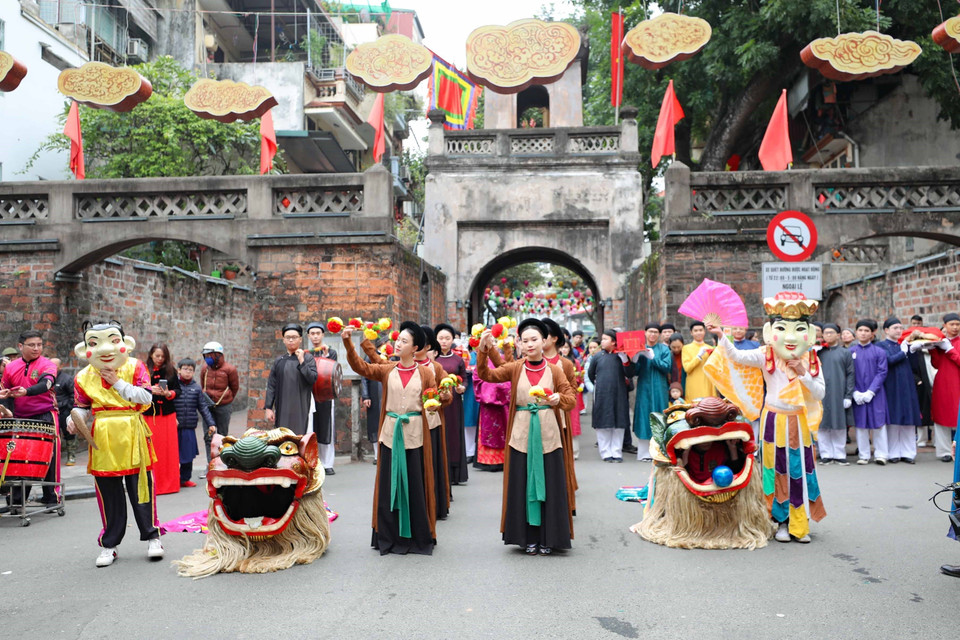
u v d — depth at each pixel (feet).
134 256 68.03
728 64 67.21
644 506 22.72
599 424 36.91
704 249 39.32
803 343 20.36
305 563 18.75
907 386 33.65
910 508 24.21
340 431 39.14
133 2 83.66
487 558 19.17
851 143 77.82
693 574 17.51
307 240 38.32
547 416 19.40
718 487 19.79
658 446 21.27
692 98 71.05
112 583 17.35
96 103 37.11
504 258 66.54
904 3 61.46
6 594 16.58
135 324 50.06
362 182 38.60
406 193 113.09
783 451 20.47
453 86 68.69
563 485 19.39
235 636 13.89
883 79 78.33
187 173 67.62
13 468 24.25
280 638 13.75
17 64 35.83
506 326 19.72
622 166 60.54
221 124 69.21
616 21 61.00
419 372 20.48
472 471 35.24
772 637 13.56
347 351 20.26
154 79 71.15
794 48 66.54
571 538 19.56
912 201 39.11
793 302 20.39
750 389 21.39
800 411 20.51
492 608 15.26
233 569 18.19
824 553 19.15
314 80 91.61
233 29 97.40
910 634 13.62
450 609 15.23
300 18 95.45
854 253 68.69
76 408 18.99
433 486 20.17
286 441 19.26
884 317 51.01
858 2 62.64
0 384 26.37
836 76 35.68
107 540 19.08
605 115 78.43
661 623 14.32
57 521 24.75
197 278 61.36
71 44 74.43
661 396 36.60
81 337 40.75
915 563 18.11
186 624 14.55
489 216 60.75
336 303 38.14
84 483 31.30
